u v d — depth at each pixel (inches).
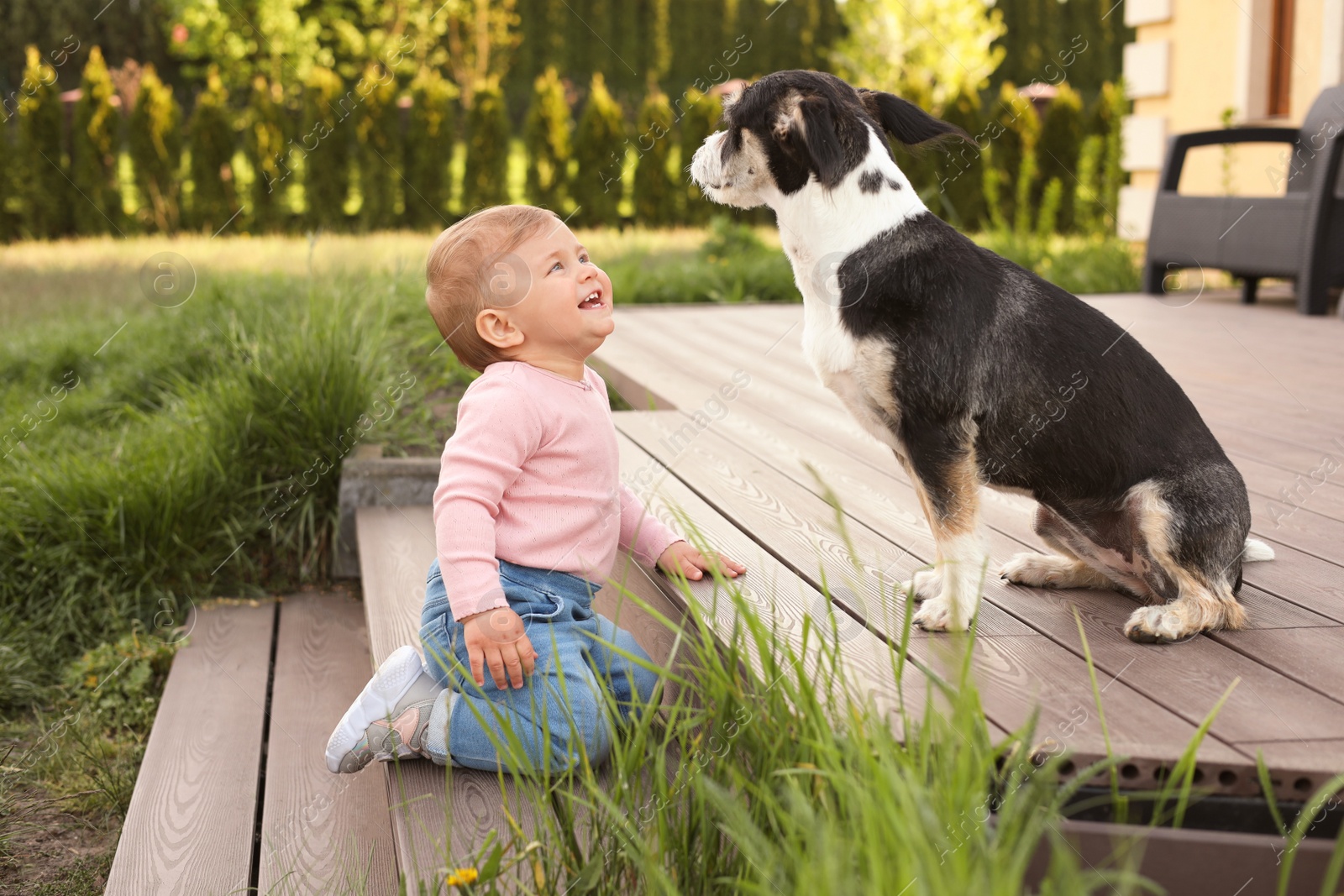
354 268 304.2
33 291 344.5
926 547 101.8
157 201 536.7
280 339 180.4
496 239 81.4
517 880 62.8
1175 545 81.0
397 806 74.7
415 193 559.8
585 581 82.1
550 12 756.0
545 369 82.4
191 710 122.0
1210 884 63.0
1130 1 364.2
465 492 75.9
